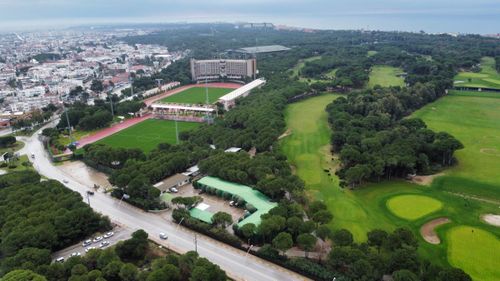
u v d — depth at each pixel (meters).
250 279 142.25
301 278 142.12
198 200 198.00
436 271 127.81
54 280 137.00
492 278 137.75
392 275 129.50
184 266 141.75
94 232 179.50
